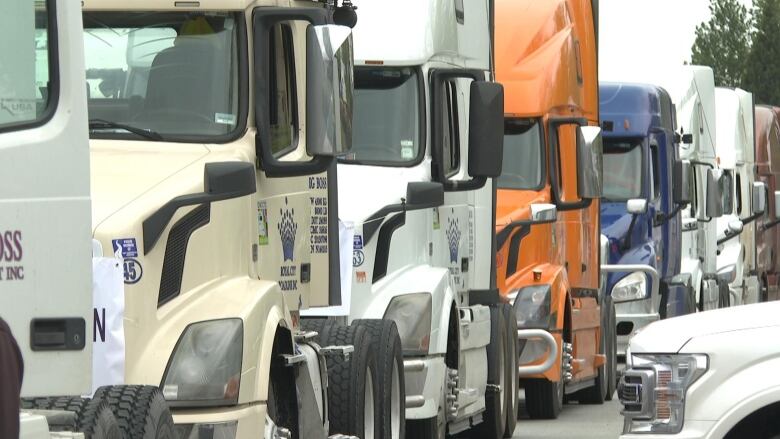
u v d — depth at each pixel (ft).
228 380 44.93
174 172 47.39
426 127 69.82
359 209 66.28
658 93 134.62
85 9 50.31
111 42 50.34
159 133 49.39
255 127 50.16
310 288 54.75
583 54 108.78
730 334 47.44
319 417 53.42
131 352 44.14
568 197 99.96
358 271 65.67
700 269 155.53
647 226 130.41
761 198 183.73
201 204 46.78
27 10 34.73
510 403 83.56
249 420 45.70
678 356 47.67
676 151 145.18
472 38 79.41
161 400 40.98
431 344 66.74
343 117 48.60
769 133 217.56
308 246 54.39
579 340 100.78
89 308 34.81
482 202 79.82
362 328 59.93
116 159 47.93
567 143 100.37
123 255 44.27
